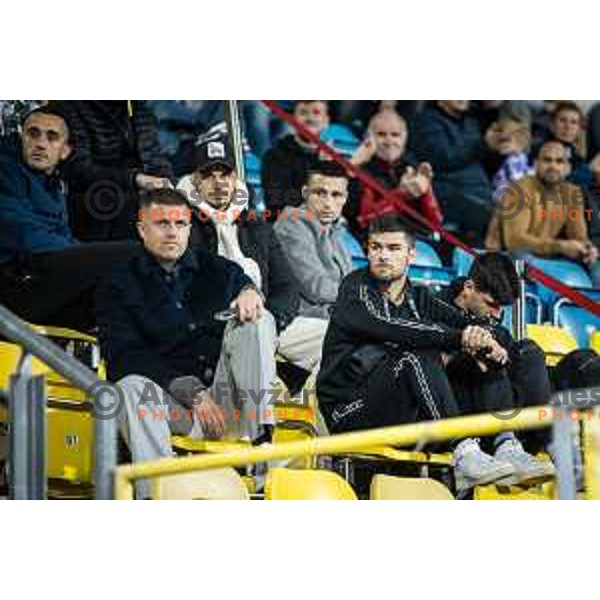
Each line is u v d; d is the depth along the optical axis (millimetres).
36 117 19328
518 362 19453
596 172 24703
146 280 18547
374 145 24016
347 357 19000
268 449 14836
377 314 18922
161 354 18438
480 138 24469
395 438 14344
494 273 20875
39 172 19234
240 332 18641
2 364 18266
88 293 18734
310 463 19125
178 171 21422
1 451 17875
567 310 23094
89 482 17984
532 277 21375
